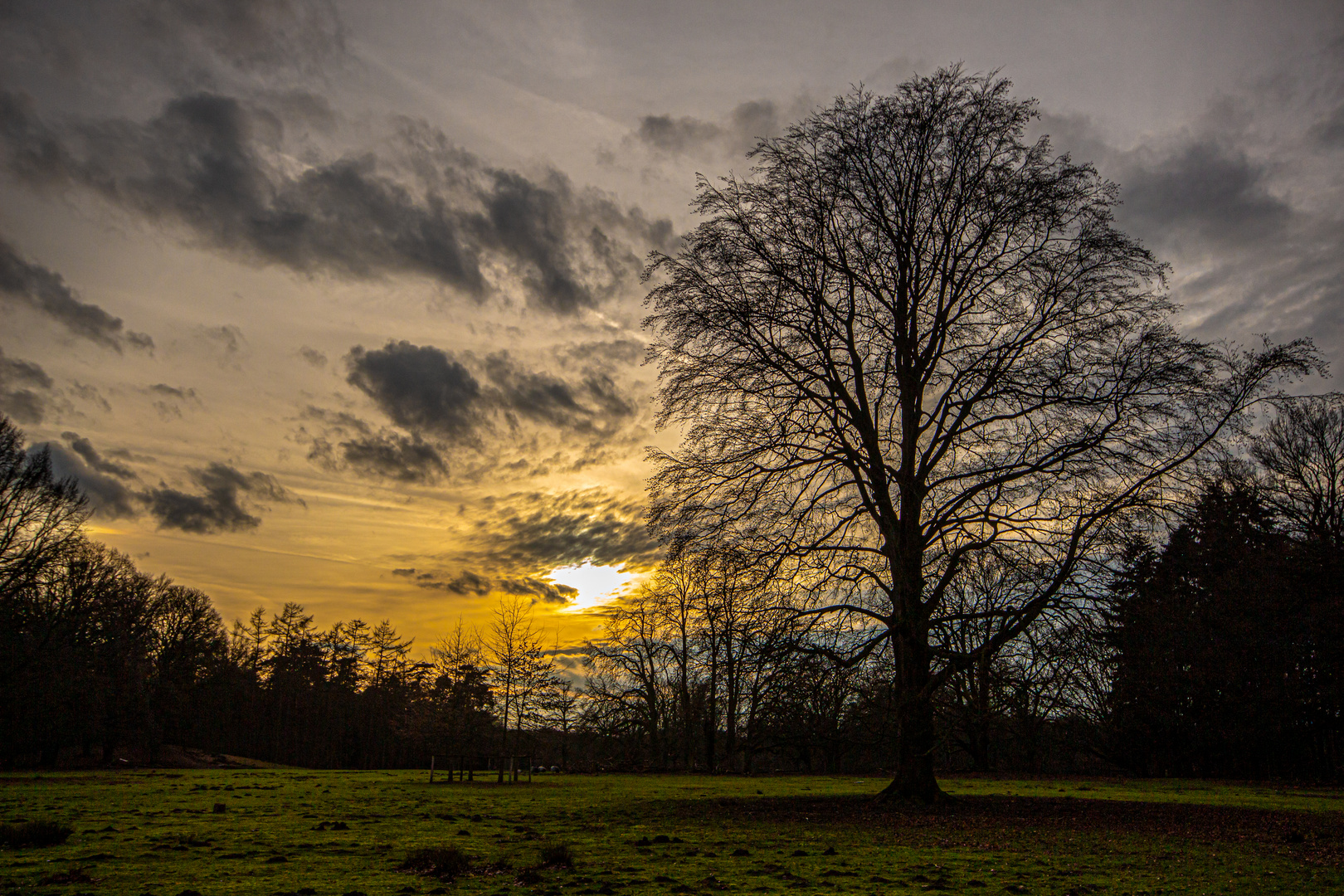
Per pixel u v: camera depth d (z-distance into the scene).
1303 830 17.27
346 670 86.88
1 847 13.41
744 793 27.86
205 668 77.56
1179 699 40.31
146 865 11.81
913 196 20.53
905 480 19.28
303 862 12.28
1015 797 24.48
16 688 48.12
